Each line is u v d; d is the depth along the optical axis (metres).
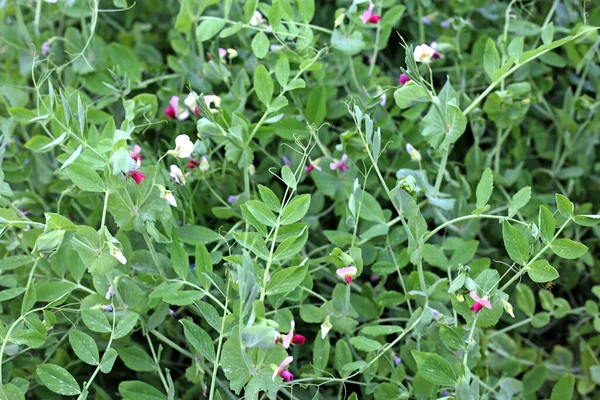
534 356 1.32
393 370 1.17
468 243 1.23
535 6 1.47
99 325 1.11
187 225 1.20
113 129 1.16
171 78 1.39
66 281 1.17
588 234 1.41
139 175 1.11
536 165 1.42
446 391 1.14
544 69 1.39
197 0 1.35
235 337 1.03
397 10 1.34
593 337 1.31
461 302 1.09
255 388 1.05
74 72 1.35
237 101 1.31
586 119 1.40
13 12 1.44
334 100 1.37
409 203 1.12
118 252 1.08
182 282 1.14
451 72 1.43
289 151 1.32
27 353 1.21
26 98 1.34
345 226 1.25
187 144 1.13
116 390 1.27
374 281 1.32
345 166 1.26
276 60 1.31
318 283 1.28
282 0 1.26
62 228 1.08
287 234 1.11
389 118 1.33
